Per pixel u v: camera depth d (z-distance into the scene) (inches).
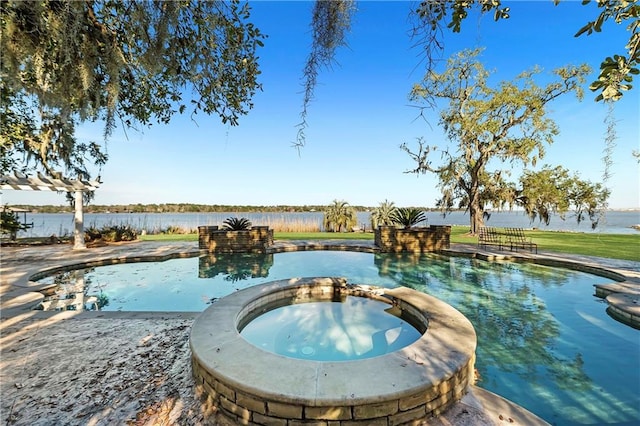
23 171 341.4
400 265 337.4
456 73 509.0
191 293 242.2
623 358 132.6
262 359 94.1
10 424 79.9
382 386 80.1
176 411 86.4
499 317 181.2
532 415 84.4
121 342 129.3
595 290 223.9
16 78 84.6
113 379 101.5
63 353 119.1
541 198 592.1
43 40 79.1
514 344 146.5
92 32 84.6
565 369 124.2
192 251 380.2
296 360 93.6
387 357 95.6
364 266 333.7
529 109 503.5
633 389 110.3
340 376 84.8
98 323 150.5
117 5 83.3
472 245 433.7
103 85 100.4
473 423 80.8
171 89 130.3
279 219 776.3
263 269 322.0
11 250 386.9
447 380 86.5
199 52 98.3
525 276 276.7
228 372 86.4
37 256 339.9
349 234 641.0
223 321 128.0
